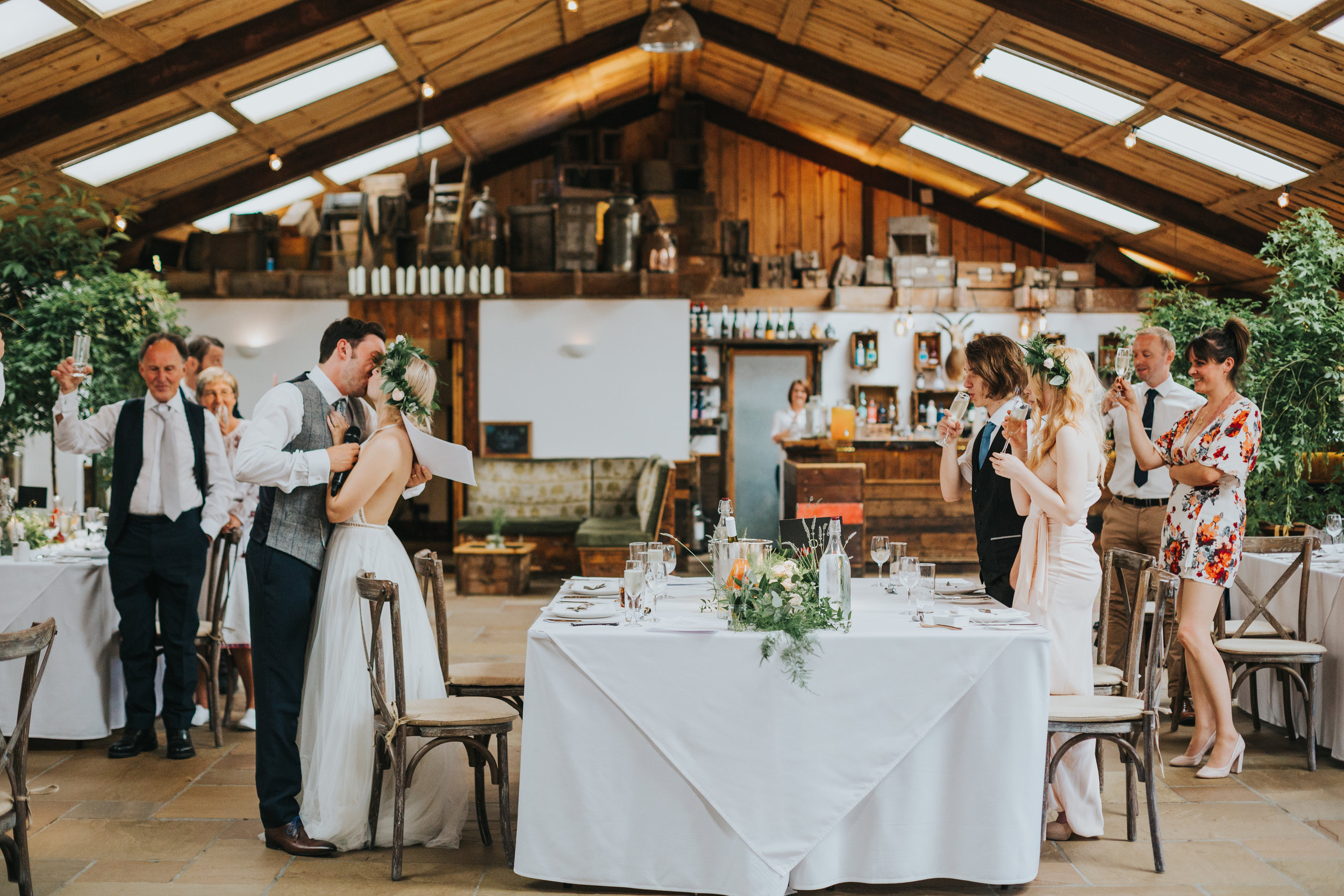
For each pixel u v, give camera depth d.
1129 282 11.27
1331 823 3.45
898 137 10.53
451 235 9.23
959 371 10.79
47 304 6.58
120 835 3.32
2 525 4.32
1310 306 5.48
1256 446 3.82
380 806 3.18
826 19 8.38
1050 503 3.19
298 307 9.20
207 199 9.25
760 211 12.08
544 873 2.84
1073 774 3.28
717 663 2.78
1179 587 3.95
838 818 2.77
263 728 3.19
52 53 6.28
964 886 2.95
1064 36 7.16
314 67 7.80
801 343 11.09
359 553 3.25
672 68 11.09
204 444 4.19
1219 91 6.70
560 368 9.24
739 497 11.20
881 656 2.78
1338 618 4.07
